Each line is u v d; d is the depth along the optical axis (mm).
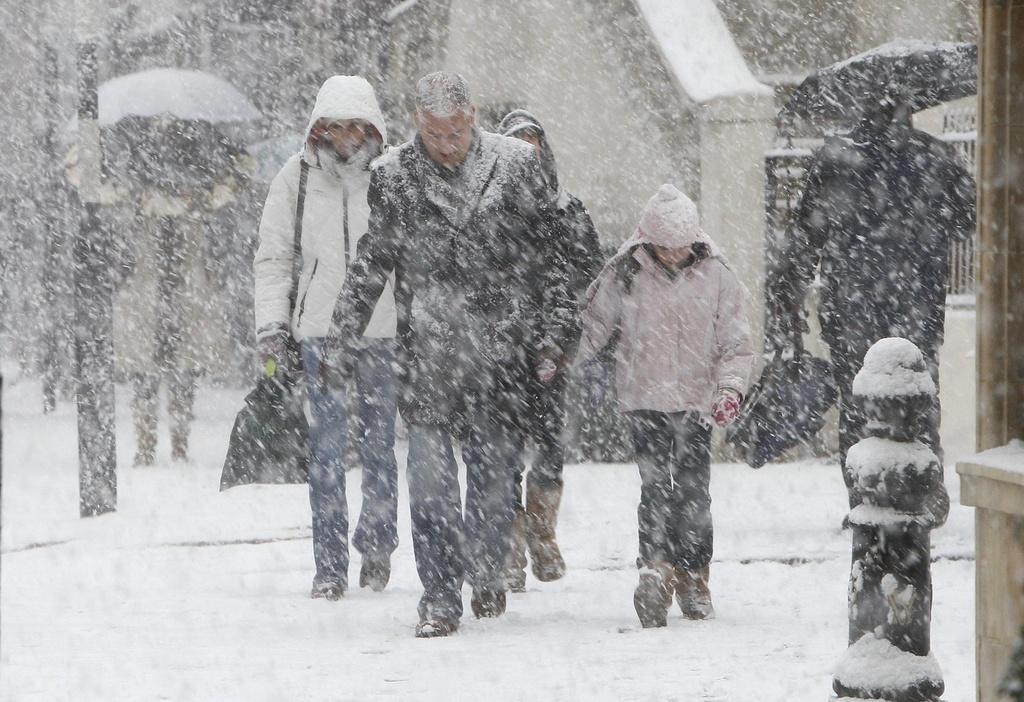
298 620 30438
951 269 58250
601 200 65375
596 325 30688
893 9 66562
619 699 22219
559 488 33938
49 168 87062
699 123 61156
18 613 32406
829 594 32688
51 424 84688
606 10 64875
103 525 46875
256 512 49031
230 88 70875
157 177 64438
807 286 40500
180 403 63656
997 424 17109
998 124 16875
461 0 69188
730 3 69438
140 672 25469
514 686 23391
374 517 33938
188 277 64125
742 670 24172
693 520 29703
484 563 29453
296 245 34281
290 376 34375
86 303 49688
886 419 17141
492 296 28344
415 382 28281
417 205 28344
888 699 16969
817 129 62062
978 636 16938
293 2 94188
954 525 42406
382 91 75438
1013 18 16781
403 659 25891
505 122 34562
